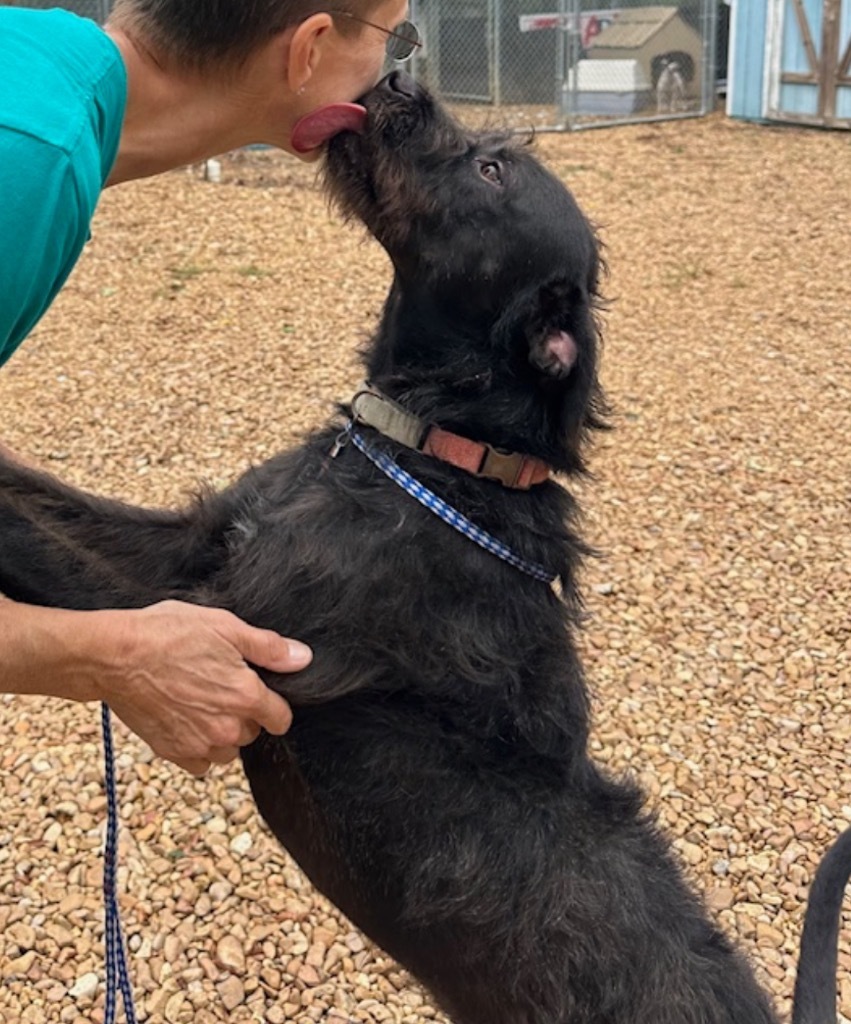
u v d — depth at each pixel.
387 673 0.78
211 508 0.87
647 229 3.39
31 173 0.61
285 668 0.75
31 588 0.82
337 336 2.54
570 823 0.82
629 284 2.94
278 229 3.27
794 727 1.44
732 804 1.33
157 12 0.71
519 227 0.84
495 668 0.79
